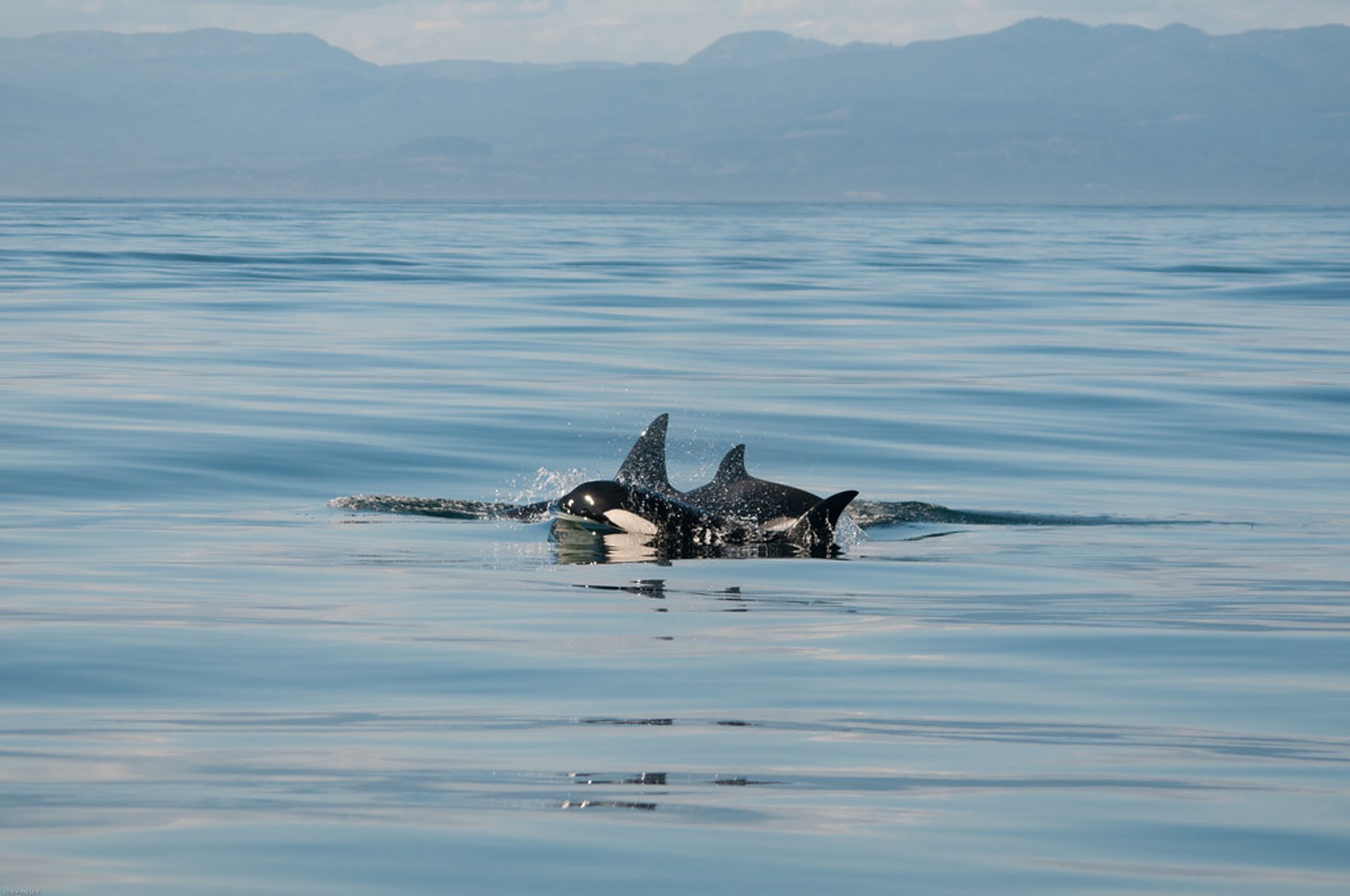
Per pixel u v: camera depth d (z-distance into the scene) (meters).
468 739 27.62
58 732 27.91
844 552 50.00
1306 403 91.00
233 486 60.59
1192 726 29.08
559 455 70.06
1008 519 56.56
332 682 32.00
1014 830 22.91
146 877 20.53
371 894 20.16
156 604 39.56
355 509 56.28
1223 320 149.88
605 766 25.95
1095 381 100.38
